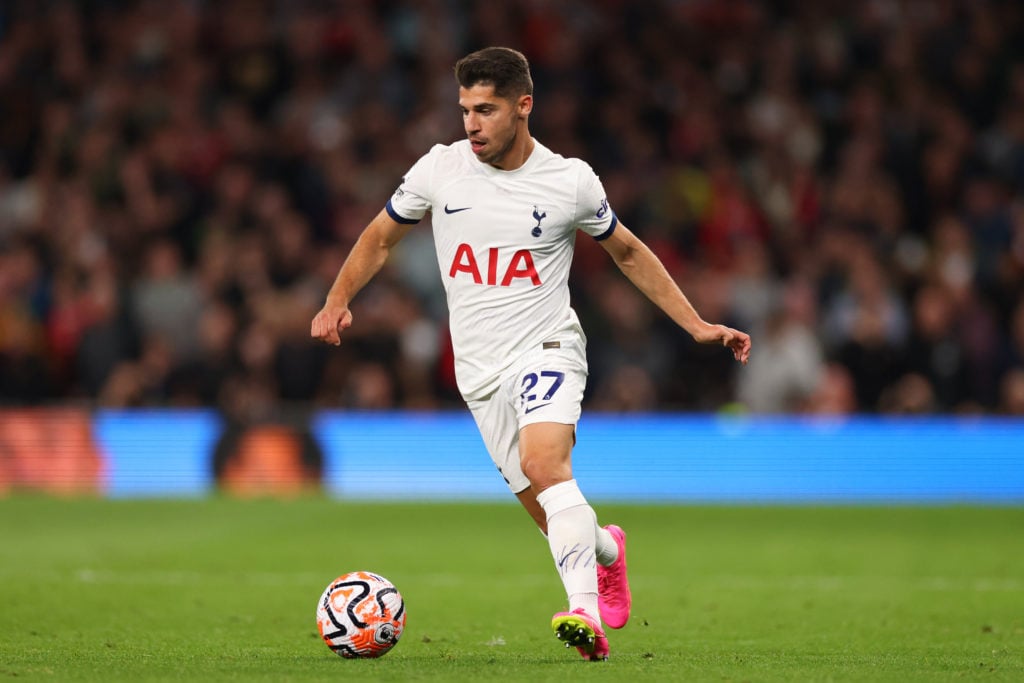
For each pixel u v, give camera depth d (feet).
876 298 198.70
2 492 184.55
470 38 245.86
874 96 243.19
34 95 238.27
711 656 71.87
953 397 196.13
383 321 194.18
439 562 122.11
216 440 185.57
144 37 246.06
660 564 123.03
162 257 199.93
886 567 121.19
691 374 200.85
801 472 185.98
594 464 186.39
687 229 223.30
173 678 61.16
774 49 251.60
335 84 239.91
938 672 65.62
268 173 224.12
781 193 230.27
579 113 234.99
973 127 247.91
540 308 70.18
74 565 116.98
